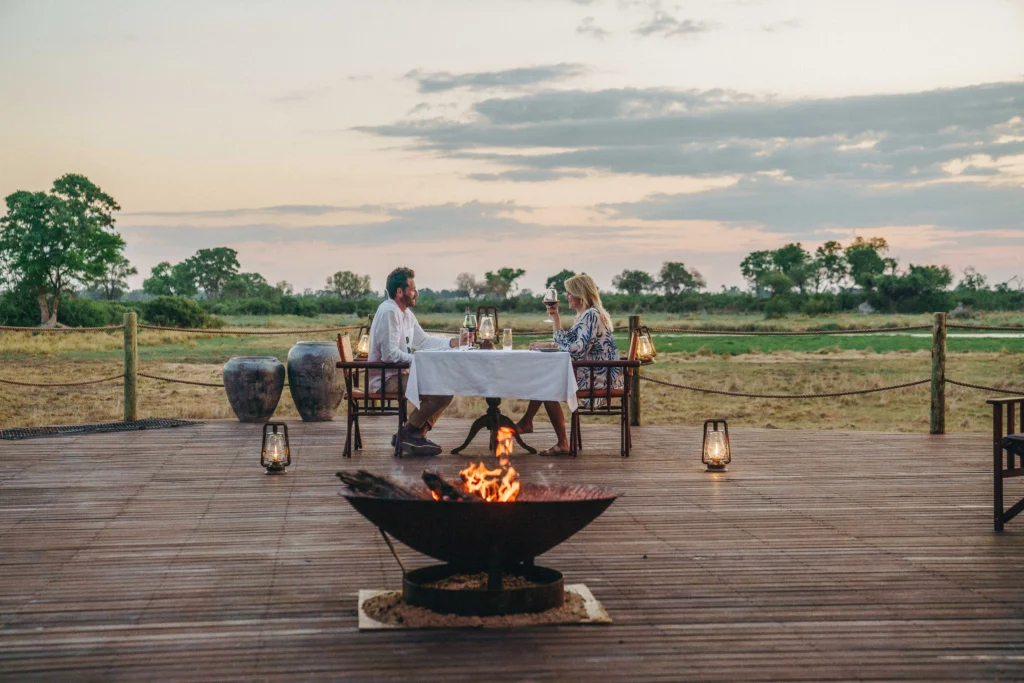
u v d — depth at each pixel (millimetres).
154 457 7535
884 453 7828
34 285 64125
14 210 64875
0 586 4012
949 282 75250
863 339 42844
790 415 16281
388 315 7562
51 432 9000
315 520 5285
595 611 3594
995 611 3680
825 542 4777
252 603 3773
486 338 7781
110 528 5094
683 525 5148
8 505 5688
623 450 7621
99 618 3588
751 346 38344
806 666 3104
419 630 3439
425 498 3701
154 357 31016
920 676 3021
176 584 4035
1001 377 23141
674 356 32625
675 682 2969
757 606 3734
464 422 9797
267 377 9672
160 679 2992
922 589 3969
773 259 100875
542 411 14297
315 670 3062
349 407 7617
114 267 86375
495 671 3053
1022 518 5320
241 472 6844
